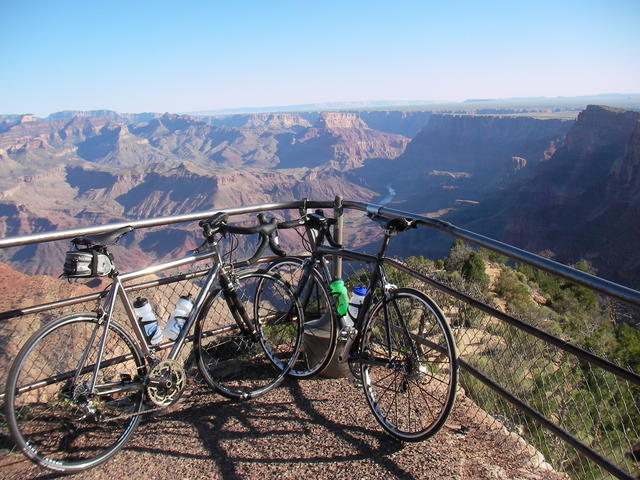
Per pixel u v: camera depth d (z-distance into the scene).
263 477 2.65
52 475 2.73
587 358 2.24
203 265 3.50
